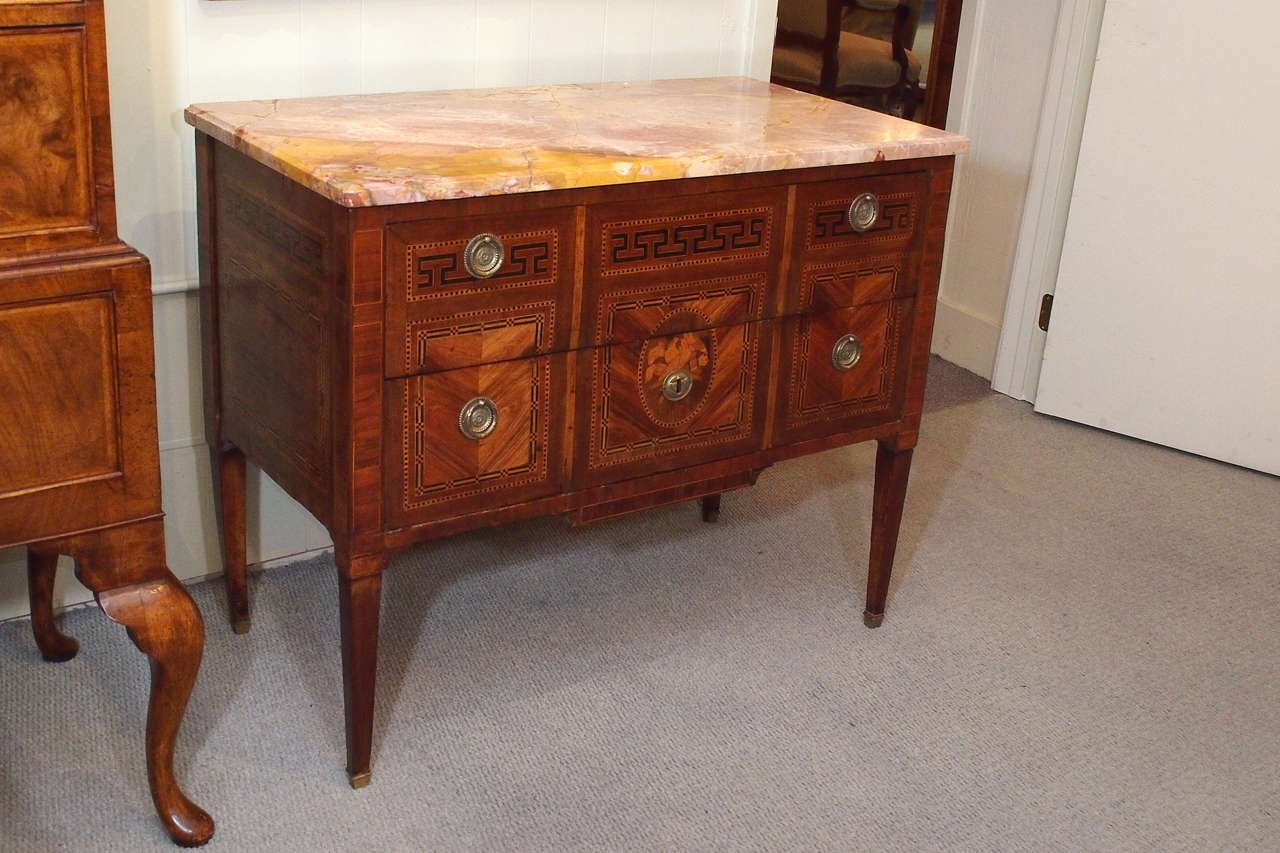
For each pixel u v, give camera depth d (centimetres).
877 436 238
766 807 204
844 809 204
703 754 215
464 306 183
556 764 210
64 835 188
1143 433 341
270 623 240
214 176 209
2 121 147
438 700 223
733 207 204
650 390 207
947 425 347
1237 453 330
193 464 242
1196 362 328
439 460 190
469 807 199
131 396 163
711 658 240
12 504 160
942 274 393
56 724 211
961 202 382
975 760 218
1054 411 354
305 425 194
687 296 205
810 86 494
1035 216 351
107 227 158
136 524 169
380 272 174
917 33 475
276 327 197
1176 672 246
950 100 379
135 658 229
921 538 288
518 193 181
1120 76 320
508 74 251
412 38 238
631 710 224
